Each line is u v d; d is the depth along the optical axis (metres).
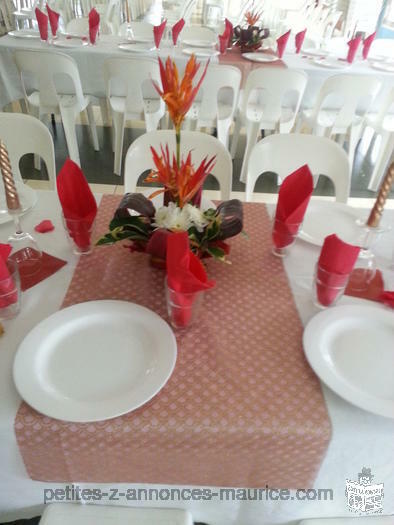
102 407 0.57
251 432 0.58
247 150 2.71
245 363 0.68
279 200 0.92
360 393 0.61
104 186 2.66
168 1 5.25
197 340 0.71
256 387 0.64
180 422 0.58
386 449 0.60
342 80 2.34
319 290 0.79
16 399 0.59
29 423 0.57
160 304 0.80
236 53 2.94
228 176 1.38
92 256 0.92
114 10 4.43
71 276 0.85
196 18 5.66
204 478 0.67
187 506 0.75
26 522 0.94
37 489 0.69
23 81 2.48
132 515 0.72
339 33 5.00
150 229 0.81
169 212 0.77
